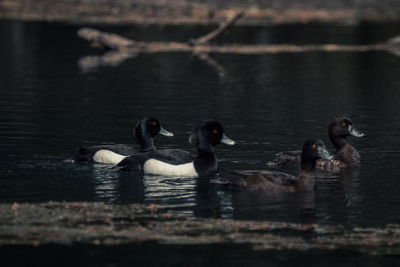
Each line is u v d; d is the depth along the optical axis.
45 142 17.12
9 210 11.47
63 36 41.81
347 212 11.80
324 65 32.62
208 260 9.51
